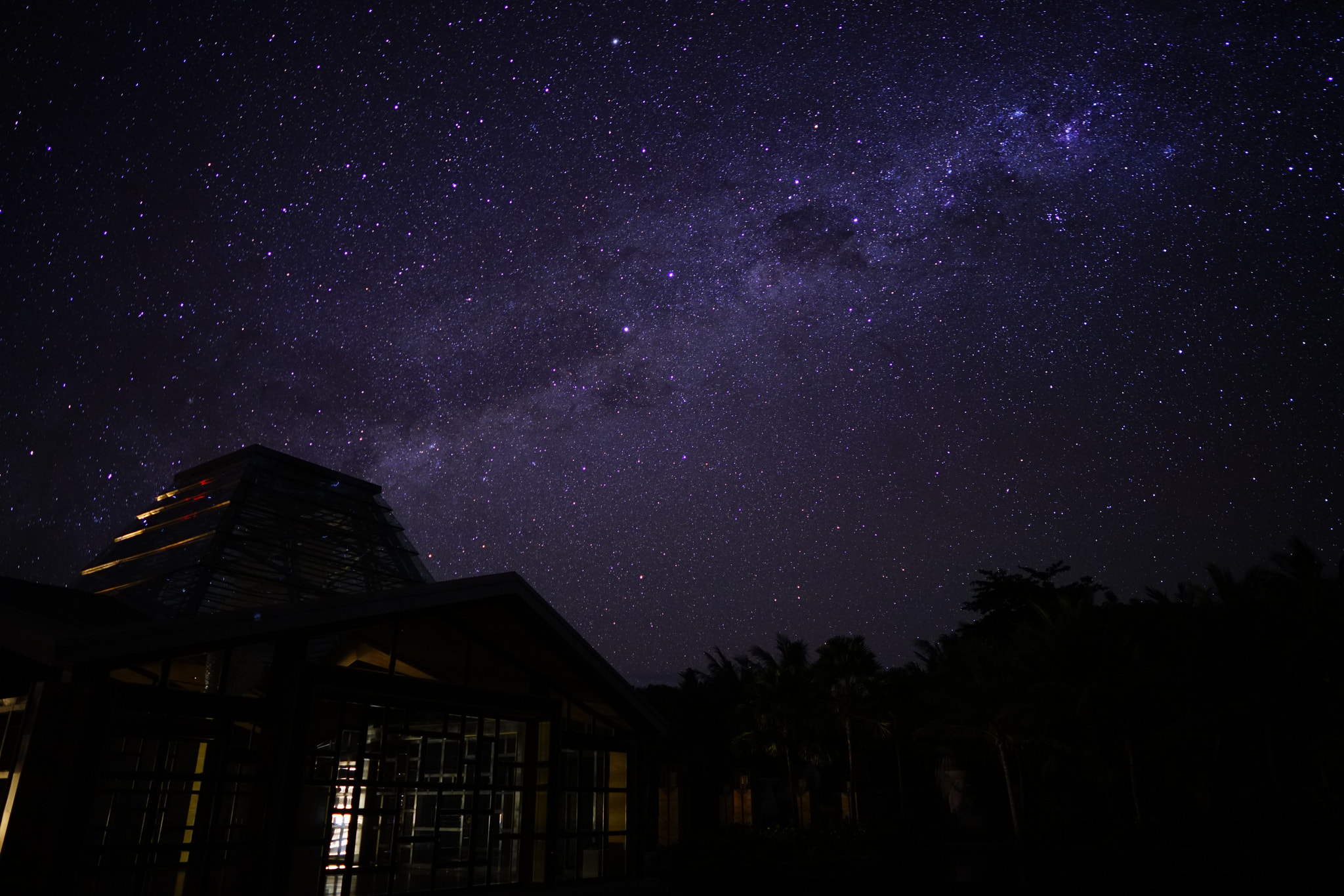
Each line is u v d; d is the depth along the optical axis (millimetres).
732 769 51875
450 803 19766
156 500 31359
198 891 14656
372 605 18828
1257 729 34781
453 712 20281
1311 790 32594
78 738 13664
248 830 15867
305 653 17500
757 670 48219
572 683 24172
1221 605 35906
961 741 43312
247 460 31109
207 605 22281
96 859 13547
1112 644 37219
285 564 26344
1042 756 40375
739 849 22281
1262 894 22203
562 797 22594
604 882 22562
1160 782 38719
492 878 20406
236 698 16109
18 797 13117
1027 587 56781
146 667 15508
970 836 38750
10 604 16938
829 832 32469
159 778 14758
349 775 17719
